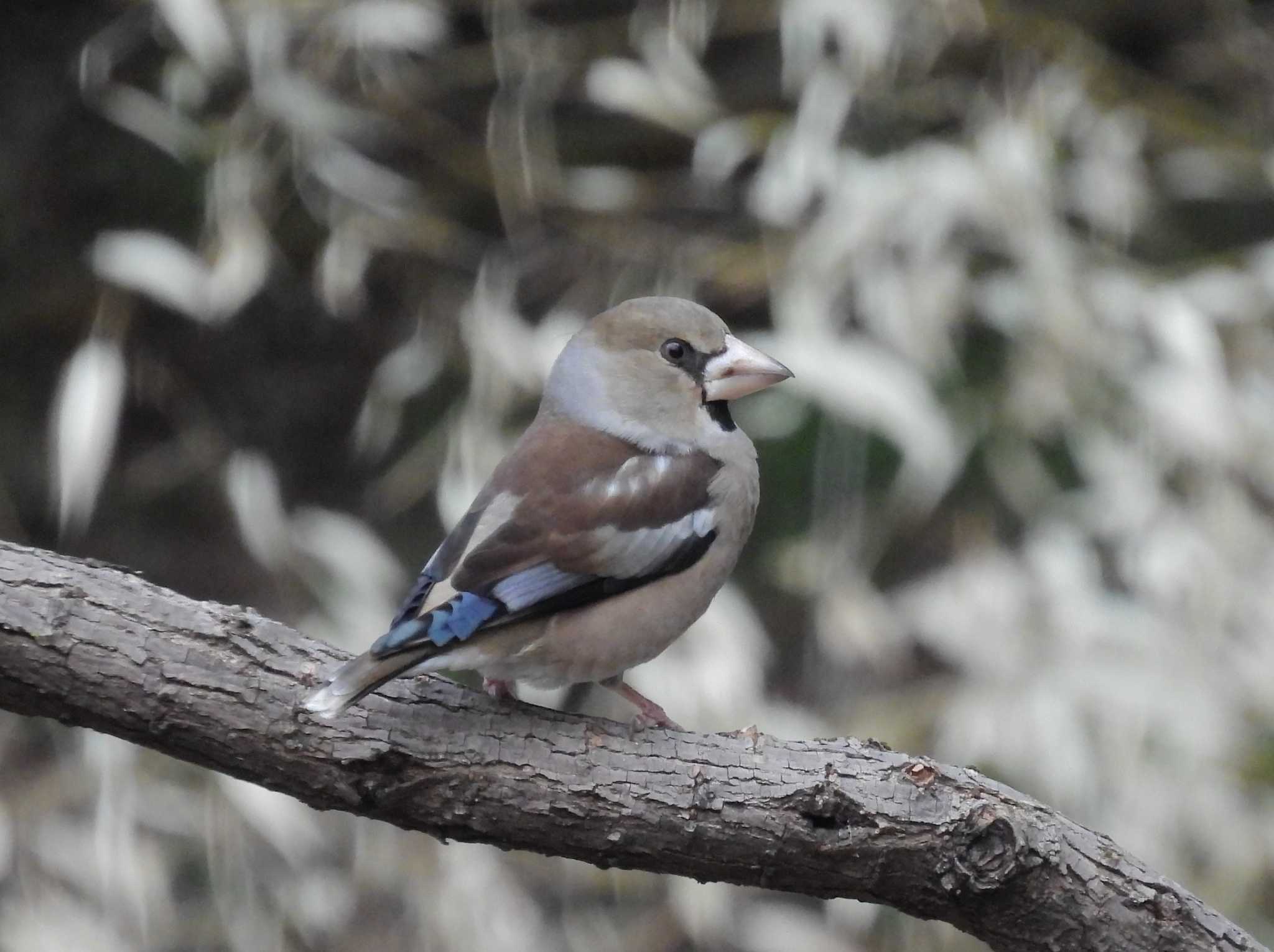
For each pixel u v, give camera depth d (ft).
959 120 43.09
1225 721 36.35
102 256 34.78
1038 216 37.29
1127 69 44.39
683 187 43.50
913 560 44.83
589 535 22.65
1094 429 38.55
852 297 40.47
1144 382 37.24
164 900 35.06
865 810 19.60
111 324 36.24
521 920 36.06
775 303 39.78
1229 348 39.65
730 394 25.05
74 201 43.45
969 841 19.49
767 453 44.21
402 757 19.75
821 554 39.99
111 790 34.09
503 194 40.60
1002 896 19.60
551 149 42.91
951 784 19.84
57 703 19.31
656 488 23.61
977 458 42.22
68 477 33.88
